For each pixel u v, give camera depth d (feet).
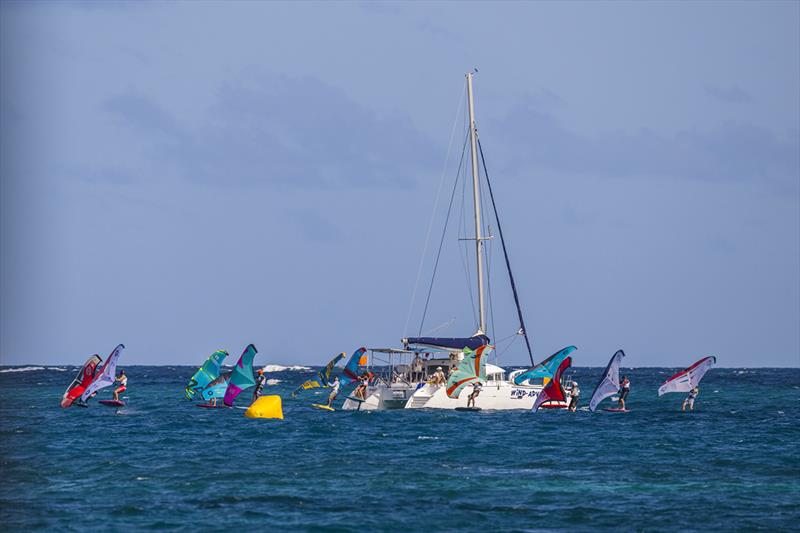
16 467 424.05
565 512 335.88
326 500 352.69
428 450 495.00
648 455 482.28
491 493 370.12
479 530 310.24
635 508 343.26
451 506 344.28
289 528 309.83
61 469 418.51
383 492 369.71
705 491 377.71
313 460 453.58
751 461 461.37
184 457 460.55
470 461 456.04
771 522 322.14
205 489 372.17
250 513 329.31
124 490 368.48
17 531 303.07
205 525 312.50
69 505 339.98
